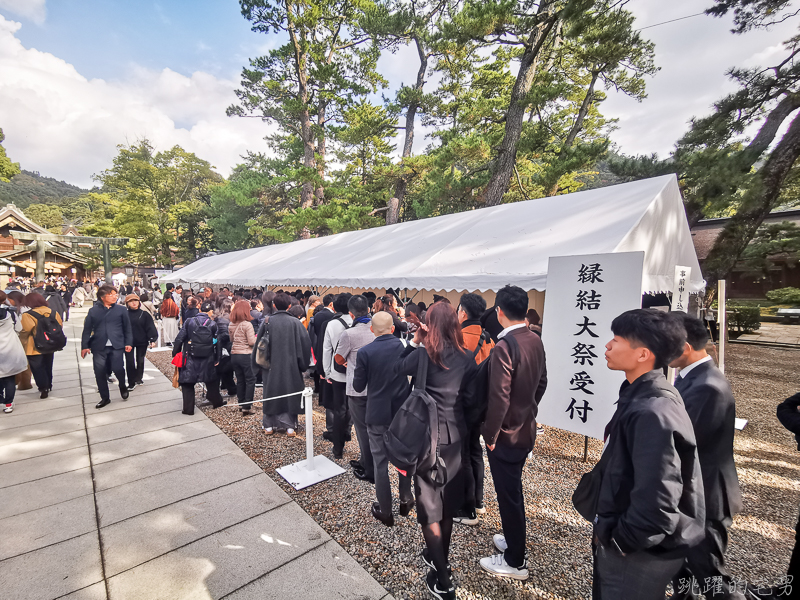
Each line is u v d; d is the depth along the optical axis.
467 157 12.82
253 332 4.99
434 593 1.97
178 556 2.36
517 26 10.34
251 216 25.94
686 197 8.26
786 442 4.29
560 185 16.55
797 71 7.32
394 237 7.81
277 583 2.15
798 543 1.66
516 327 2.26
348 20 18.06
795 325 15.96
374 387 2.61
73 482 3.27
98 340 5.23
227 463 3.63
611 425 1.42
